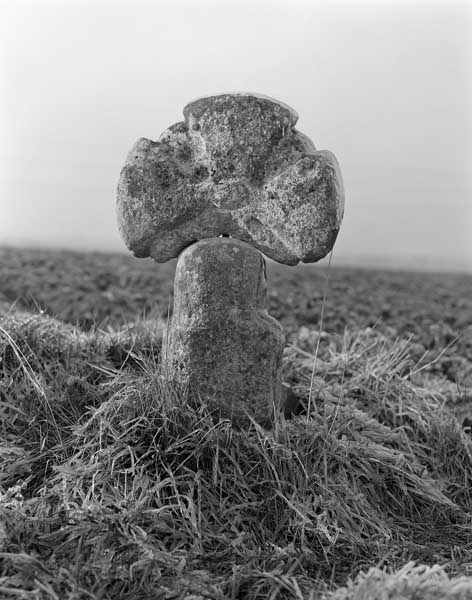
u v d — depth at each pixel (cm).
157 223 223
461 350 385
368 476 217
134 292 474
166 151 224
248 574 175
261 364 221
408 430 257
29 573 165
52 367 247
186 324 220
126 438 206
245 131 217
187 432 210
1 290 462
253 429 220
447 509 226
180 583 168
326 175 214
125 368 255
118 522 182
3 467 210
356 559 192
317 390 253
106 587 168
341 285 548
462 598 158
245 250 219
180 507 191
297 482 206
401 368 294
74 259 584
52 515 189
